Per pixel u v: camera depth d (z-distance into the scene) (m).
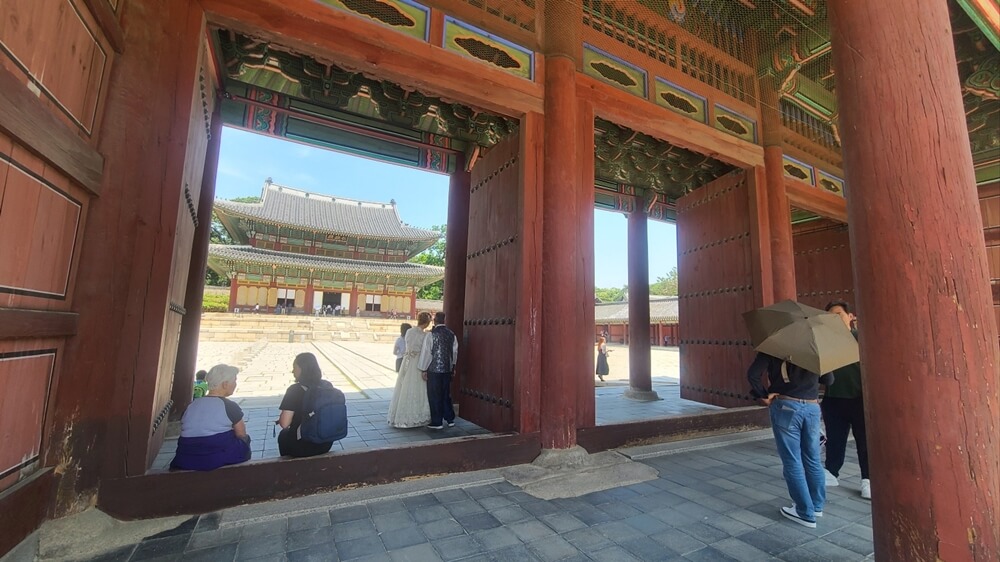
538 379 4.48
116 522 2.70
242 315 30.33
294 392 3.48
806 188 7.36
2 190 1.90
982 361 1.72
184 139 3.15
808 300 9.83
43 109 2.10
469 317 6.00
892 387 1.82
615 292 75.19
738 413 5.90
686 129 5.90
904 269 1.82
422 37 4.18
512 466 4.15
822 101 7.52
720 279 7.31
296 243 37.78
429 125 7.18
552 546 2.76
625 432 4.95
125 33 2.97
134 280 2.87
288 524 2.94
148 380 2.89
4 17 1.85
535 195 4.68
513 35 4.71
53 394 2.53
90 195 2.72
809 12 6.09
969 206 1.83
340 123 6.82
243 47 5.03
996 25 4.84
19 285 2.08
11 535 2.12
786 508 3.26
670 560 2.61
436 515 3.16
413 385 5.53
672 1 6.08
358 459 3.52
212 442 3.05
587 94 5.09
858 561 2.61
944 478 1.69
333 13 3.74
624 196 9.83
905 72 1.92
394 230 41.41
